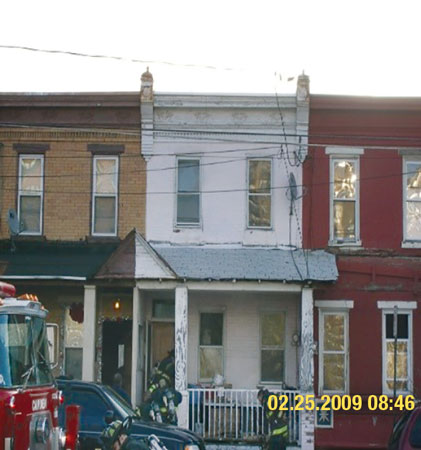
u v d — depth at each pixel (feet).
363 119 77.30
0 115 77.87
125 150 77.51
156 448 42.60
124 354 78.02
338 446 73.72
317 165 77.15
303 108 76.38
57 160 77.71
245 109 77.10
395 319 68.59
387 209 77.00
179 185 77.56
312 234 76.64
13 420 34.81
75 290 77.97
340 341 76.48
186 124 77.41
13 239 76.23
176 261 74.08
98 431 48.73
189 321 78.43
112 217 77.46
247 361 77.92
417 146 77.20
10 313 36.58
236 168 77.30
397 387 75.72
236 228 76.69
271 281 71.97
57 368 77.46
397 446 45.78
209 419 70.54
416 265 76.48
